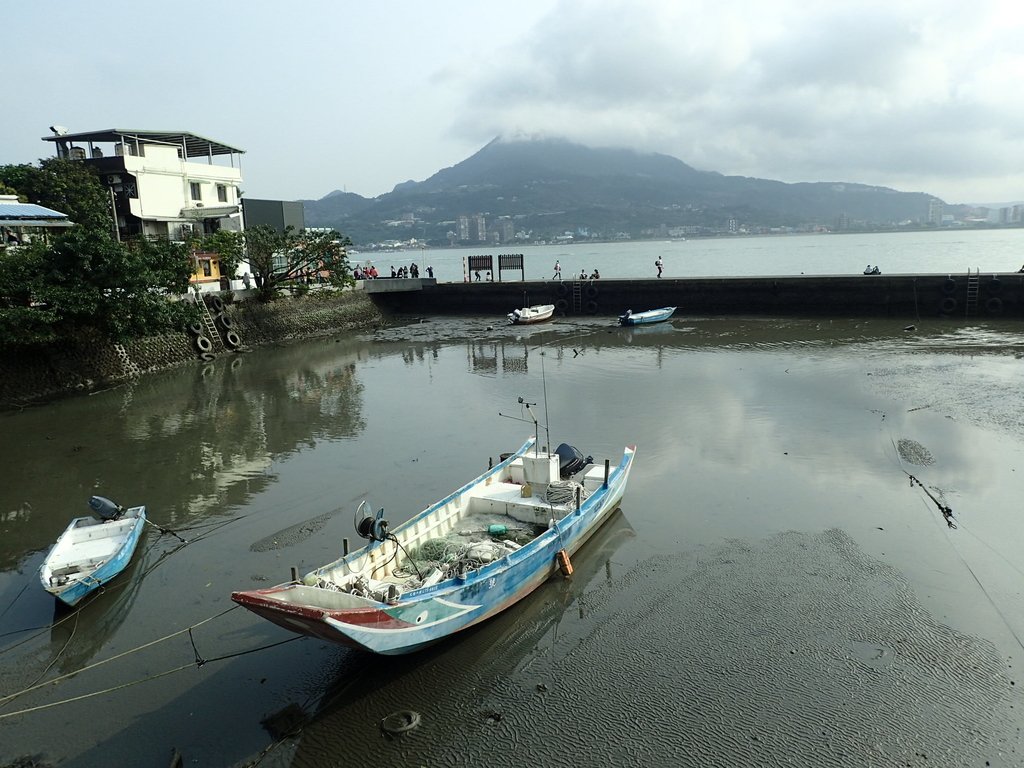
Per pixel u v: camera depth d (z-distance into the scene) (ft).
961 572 47.24
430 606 38.75
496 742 34.09
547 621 44.29
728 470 67.56
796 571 48.42
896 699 35.68
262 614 36.29
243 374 121.29
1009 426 76.43
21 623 45.98
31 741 35.14
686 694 36.73
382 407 97.19
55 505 64.75
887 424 79.20
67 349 107.45
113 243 102.89
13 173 136.98
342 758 33.55
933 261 335.26
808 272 287.89
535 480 54.85
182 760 33.63
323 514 61.16
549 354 134.92
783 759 32.07
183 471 72.95
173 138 168.76
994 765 31.32
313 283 165.78
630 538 54.54
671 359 124.26
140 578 51.03
